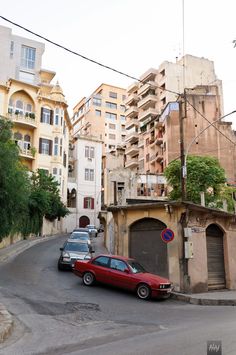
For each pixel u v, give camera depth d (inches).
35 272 788.6
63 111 2181.3
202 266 764.0
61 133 2138.3
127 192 1969.7
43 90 2341.3
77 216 2477.9
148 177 2103.8
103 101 3821.4
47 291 597.9
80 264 697.6
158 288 603.2
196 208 756.6
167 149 2237.9
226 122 2220.7
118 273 646.5
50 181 1823.3
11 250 1156.5
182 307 573.0
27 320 408.8
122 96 3932.1
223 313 508.4
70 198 2524.6
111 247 1253.1
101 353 283.1
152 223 788.6
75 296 577.6
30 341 328.8
